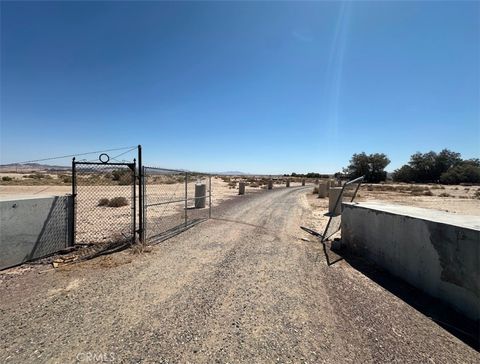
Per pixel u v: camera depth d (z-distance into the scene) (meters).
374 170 86.12
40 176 48.25
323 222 12.02
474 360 3.06
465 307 3.95
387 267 5.86
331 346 3.23
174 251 6.95
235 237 8.67
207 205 16.77
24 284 4.73
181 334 3.37
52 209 6.30
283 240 8.55
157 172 8.31
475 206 20.52
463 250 4.00
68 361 2.81
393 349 3.21
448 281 4.25
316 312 4.05
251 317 3.84
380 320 3.87
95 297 4.30
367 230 6.64
